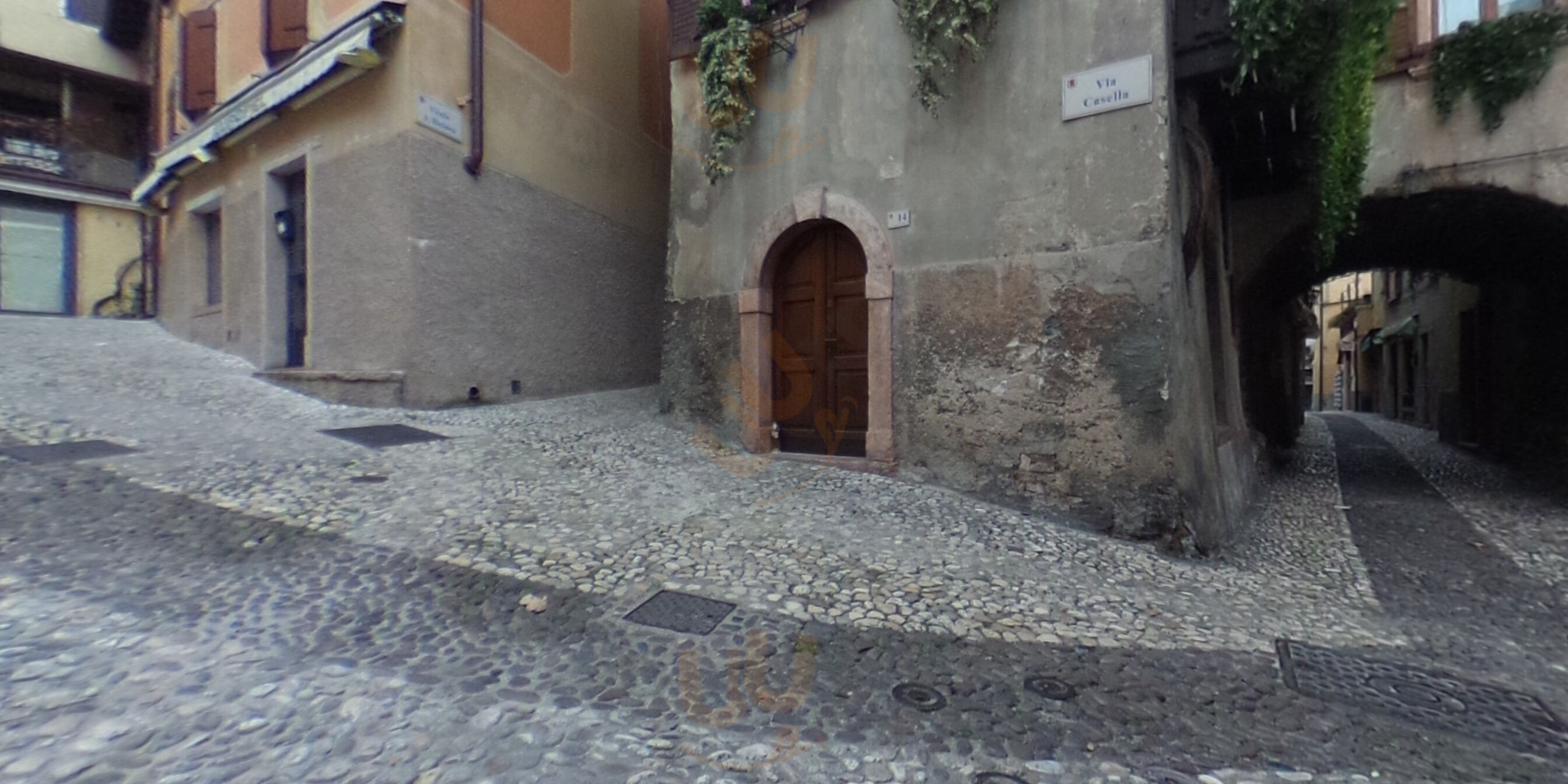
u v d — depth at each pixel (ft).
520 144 29.12
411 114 24.54
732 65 21.98
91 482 14.66
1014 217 18.42
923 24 18.71
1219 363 22.09
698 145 24.68
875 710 9.05
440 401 25.64
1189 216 18.56
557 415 26.48
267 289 29.86
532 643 10.14
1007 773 7.83
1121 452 16.81
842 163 21.33
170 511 13.61
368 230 25.64
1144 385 16.61
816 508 17.42
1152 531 16.40
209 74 33.17
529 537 14.03
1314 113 18.66
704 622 11.19
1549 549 18.26
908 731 8.59
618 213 34.86
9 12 46.62
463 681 8.98
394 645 9.73
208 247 36.40
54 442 17.15
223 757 7.04
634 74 36.24
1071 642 11.35
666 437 23.67
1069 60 17.74
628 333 35.19
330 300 27.04
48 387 22.95
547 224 30.42
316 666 8.96
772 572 13.37
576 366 31.81
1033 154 18.17
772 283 23.38
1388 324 65.72
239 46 31.12
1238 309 25.73
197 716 7.65
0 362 25.75
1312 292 44.68
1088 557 15.37
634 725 8.34
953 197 19.36
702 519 16.08
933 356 19.60
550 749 7.72
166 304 40.60
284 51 27.96
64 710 7.45
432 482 17.03
